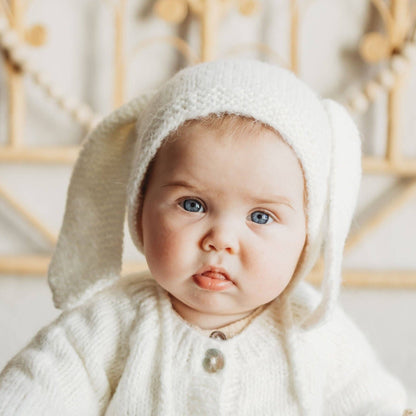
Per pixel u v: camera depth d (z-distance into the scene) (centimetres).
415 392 147
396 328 154
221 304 74
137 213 80
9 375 76
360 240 147
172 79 79
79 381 77
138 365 77
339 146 79
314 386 78
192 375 77
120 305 83
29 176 151
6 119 146
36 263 147
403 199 146
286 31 146
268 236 72
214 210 71
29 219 148
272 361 79
